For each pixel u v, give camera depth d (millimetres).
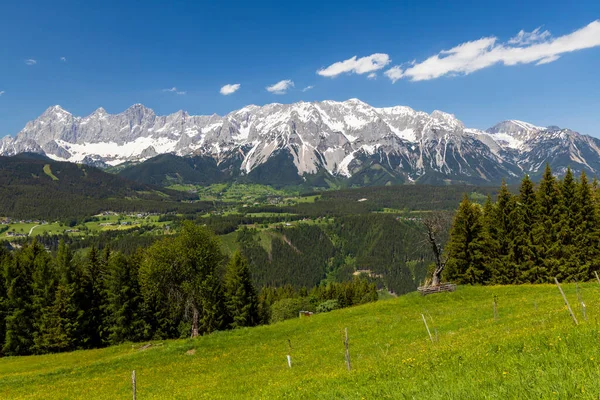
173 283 61812
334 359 29406
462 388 10484
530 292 47094
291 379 23078
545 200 63312
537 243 63125
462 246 71500
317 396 14945
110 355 52656
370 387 13922
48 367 49312
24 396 33500
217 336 47688
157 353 43469
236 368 33406
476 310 39438
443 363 15133
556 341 13516
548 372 10156
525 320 25656
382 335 35594
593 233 59156
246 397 19719
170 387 29953
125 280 73938
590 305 25484
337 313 52562
